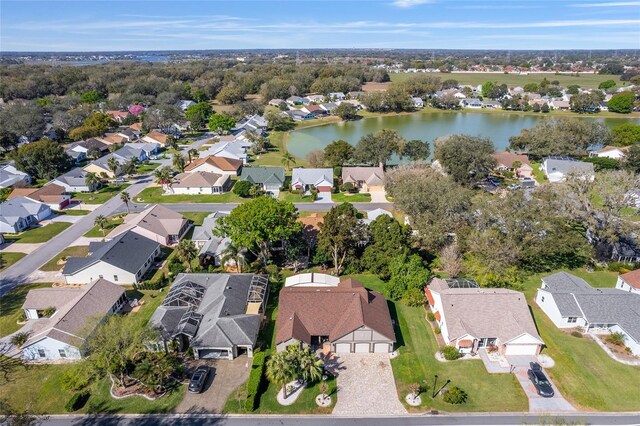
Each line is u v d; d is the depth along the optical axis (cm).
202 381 4103
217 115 16100
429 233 6209
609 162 10725
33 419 3412
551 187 6831
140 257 6312
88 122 15062
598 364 4356
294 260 6375
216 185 9756
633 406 3850
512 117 19812
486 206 6234
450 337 4481
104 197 9600
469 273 5859
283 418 3753
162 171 10144
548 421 3672
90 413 3831
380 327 4544
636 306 4884
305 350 4038
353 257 6172
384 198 9312
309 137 16050
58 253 6919
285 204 6216
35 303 5234
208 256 6494
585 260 6512
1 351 4659
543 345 4612
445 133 16250
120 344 4059
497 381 4147
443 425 3669
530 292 5700
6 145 12888
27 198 8538
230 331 4547
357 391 4044
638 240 5922
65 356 4525
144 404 3919
